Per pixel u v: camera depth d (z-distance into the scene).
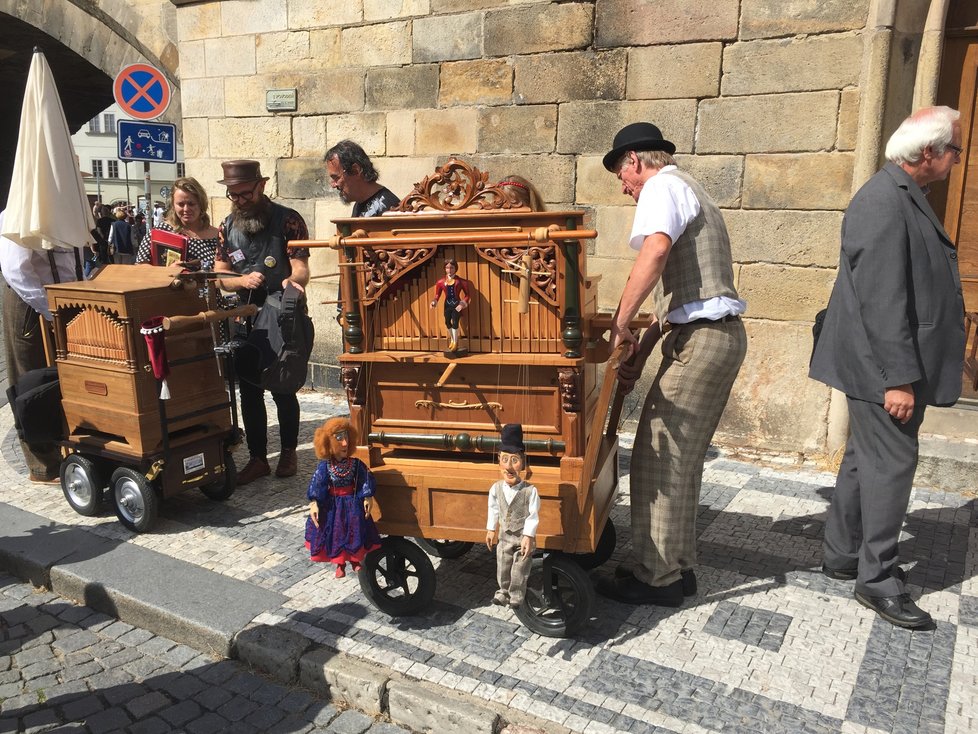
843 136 4.73
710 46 5.00
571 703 2.65
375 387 3.11
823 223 4.88
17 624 3.48
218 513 4.37
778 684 2.74
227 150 7.17
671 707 2.63
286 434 4.86
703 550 3.80
